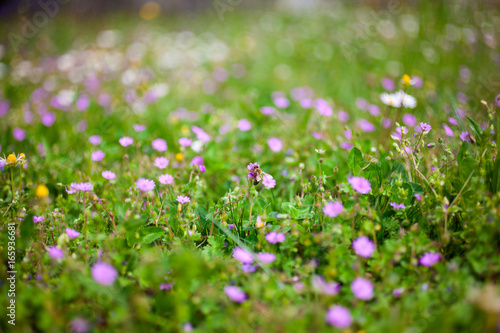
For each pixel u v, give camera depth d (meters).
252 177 0.48
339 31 1.16
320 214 0.47
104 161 0.57
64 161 0.57
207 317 0.41
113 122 0.67
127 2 1.67
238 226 0.48
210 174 0.55
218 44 1.14
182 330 0.41
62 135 0.64
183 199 0.48
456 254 0.46
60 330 0.40
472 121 0.49
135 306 0.41
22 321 0.41
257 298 0.42
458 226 0.47
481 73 0.78
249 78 0.93
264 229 0.46
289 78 0.92
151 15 1.60
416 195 0.47
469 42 0.92
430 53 0.89
